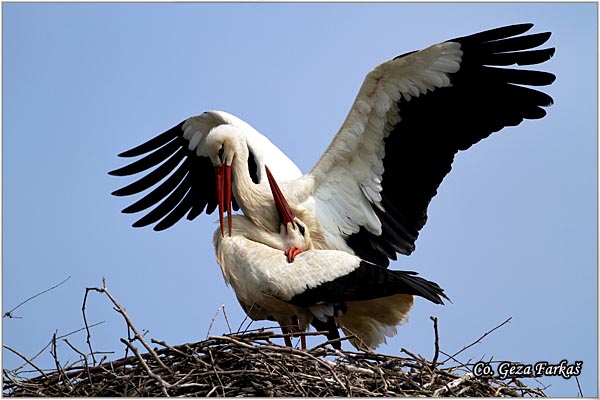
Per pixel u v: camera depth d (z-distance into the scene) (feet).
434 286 43.93
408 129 46.09
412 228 47.32
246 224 46.03
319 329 44.45
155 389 38.24
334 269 43.52
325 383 38.11
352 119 45.52
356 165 46.26
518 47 45.11
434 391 39.24
